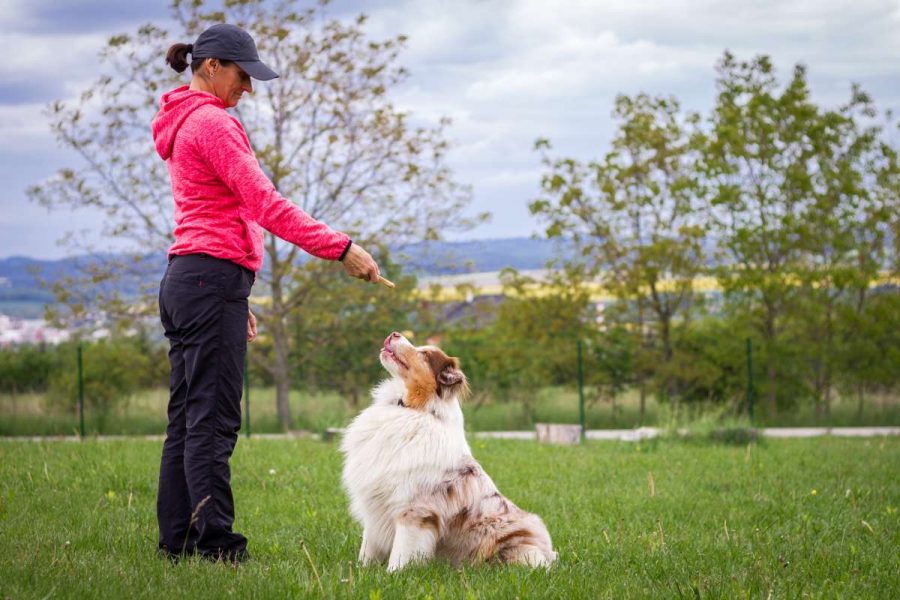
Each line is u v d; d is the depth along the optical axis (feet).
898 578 17.13
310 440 48.26
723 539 21.13
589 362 75.97
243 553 16.62
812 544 20.70
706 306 77.20
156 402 73.67
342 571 15.57
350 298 74.02
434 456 16.98
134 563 15.92
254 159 15.92
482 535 17.28
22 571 14.43
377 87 70.54
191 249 15.74
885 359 75.05
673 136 76.33
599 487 31.50
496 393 76.13
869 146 75.36
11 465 29.78
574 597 14.75
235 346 16.03
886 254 76.59
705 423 54.34
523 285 78.07
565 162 76.13
